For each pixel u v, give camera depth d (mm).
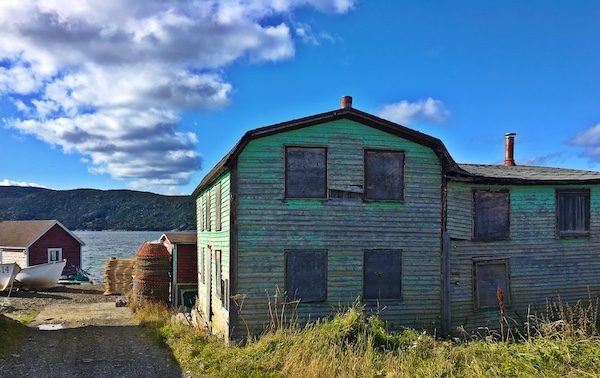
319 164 15750
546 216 18312
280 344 12922
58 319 20656
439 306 16391
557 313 17953
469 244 17250
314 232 15602
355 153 15992
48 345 15367
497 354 11828
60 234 42375
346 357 11594
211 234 19344
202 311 21406
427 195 16531
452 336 16484
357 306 15648
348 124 15977
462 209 17219
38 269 32781
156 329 17734
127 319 20656
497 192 17781
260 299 15141
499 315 17406
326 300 15578
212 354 13555
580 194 18781
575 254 18547
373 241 16000
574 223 18672
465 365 11281
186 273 24781
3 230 44562
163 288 23703
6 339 15344
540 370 10742
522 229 18000
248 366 11914
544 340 12617
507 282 17656
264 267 15234
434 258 16484
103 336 16828
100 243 124188
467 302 17047
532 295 17906
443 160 16594
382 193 16172
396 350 12602
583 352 11484
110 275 30641
